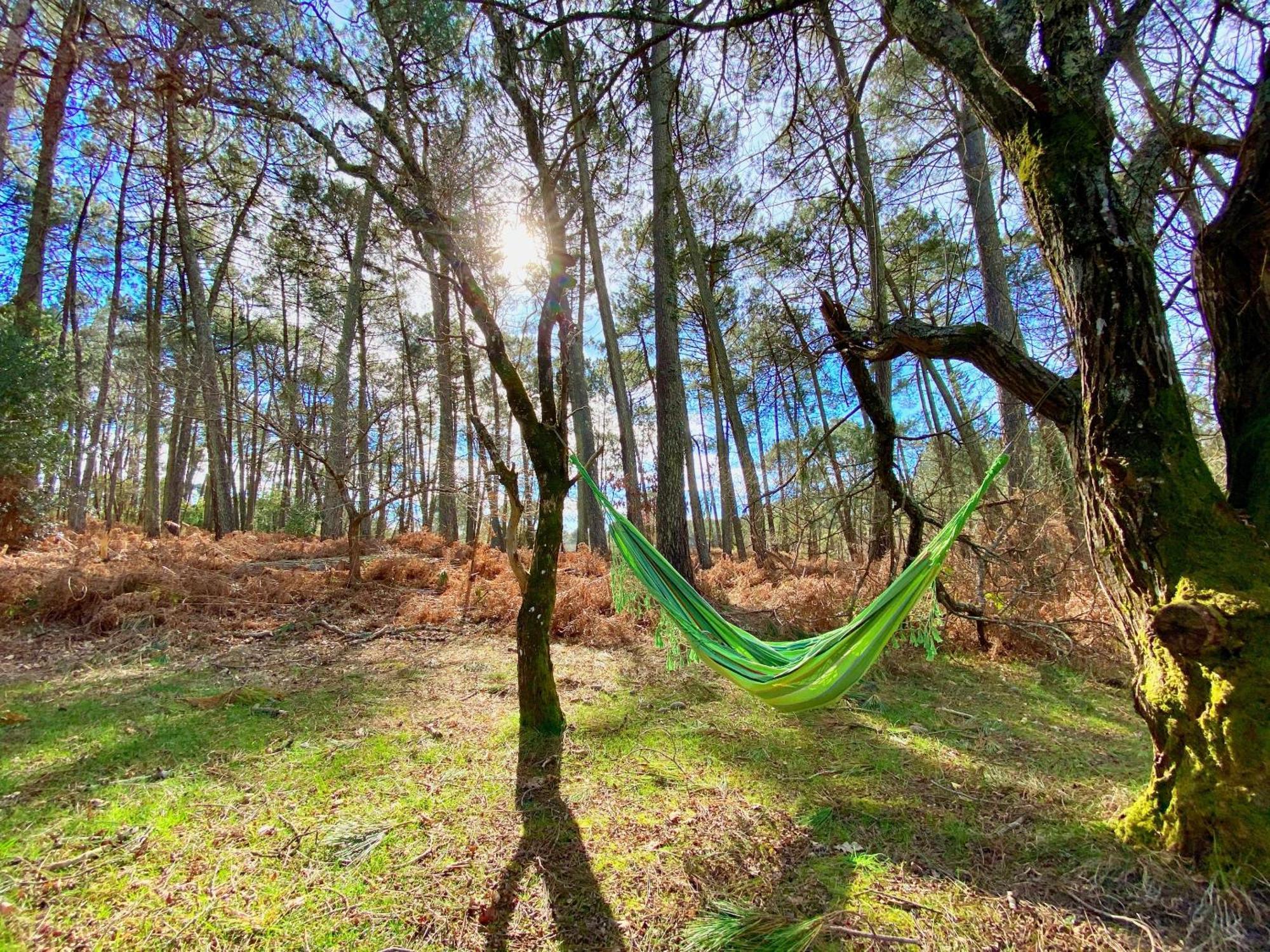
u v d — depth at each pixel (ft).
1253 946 5.54
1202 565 6.51
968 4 6.97
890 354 9.29
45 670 14.16
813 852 7.63
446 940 6.01
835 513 13.25
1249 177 6.53
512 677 14.94
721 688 14.53
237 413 50.47
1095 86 7.02
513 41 10.78
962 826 8.14
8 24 13.09
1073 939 5.90
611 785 9.34
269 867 7.05
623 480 32.55
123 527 44.78
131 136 16.96
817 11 10.49
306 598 21.81
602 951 5.92
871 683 15.08
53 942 5.72
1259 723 6.04
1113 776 9.61
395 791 8.93
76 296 41.65
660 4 10.45
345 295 49.16
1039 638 14.89
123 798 8.39
